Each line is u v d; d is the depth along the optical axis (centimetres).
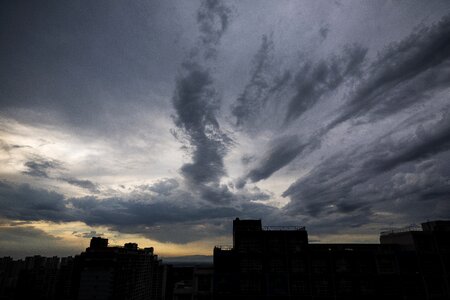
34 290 12544
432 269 5488
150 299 11544
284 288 5425
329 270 5531
